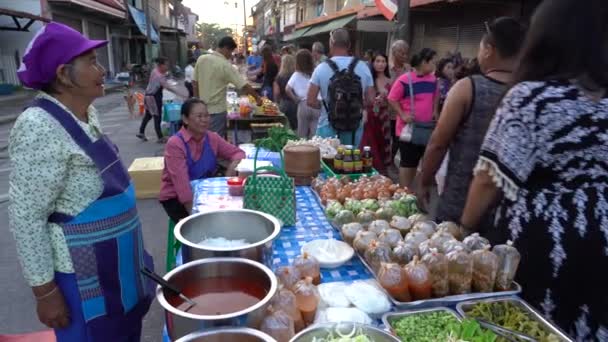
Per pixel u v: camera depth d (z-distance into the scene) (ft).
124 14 82.84
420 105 14.75
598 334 4.35
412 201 7.67
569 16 4.23
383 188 8.40
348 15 45.21
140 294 5.98
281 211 7.29
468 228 5.47
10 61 56.24
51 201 4.93
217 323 3.79
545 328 4.45
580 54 4.21
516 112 4.43
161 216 15.53
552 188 4.50
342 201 8.27
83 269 5.27
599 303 4.33
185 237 5.76
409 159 15.33
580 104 4.22
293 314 4.37
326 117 15.06
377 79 19.06
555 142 4.33
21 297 10.22
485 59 7.19
